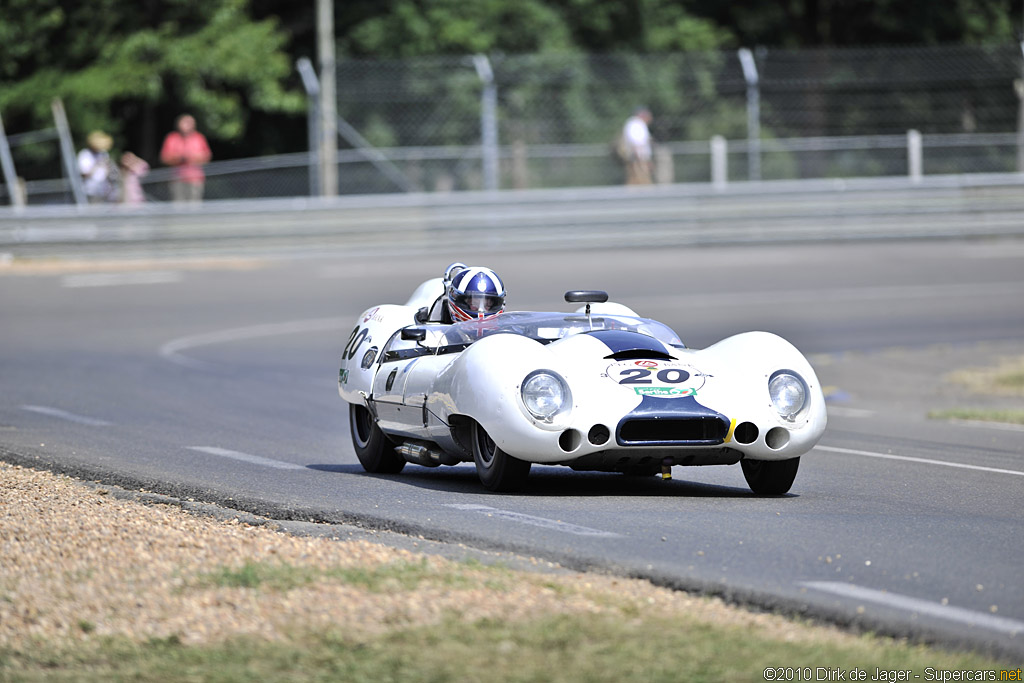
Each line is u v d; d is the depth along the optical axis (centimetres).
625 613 1717
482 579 1877
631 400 2603
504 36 13638
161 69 12500
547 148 11475
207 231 9481
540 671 1484
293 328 6888
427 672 1484
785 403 2697
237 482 2892
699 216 10362
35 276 8619
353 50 13762
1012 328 7169
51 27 12500
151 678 1489
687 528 2350
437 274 8806
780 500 2736
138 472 2989
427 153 11238
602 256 9844
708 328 6812
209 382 5075
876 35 15562
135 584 1848
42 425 3853
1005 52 11281
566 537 2245
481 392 2667
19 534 2175
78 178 9625
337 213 9719
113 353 5916
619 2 14550
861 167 12175
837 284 8662
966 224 10812
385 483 2947
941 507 2658
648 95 12725
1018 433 4209
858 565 2047
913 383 5647
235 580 1848
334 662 1520
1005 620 1744
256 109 13712
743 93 12650
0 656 1573
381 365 3189
